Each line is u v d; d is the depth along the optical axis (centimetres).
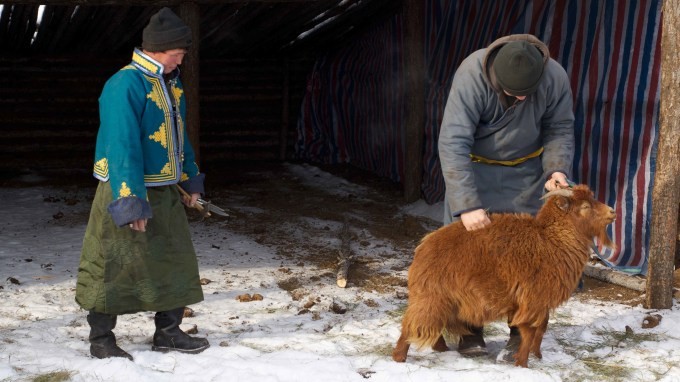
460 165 413
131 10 1009
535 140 441
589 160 696
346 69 1308
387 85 1160
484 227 404
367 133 1259
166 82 428
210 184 1160
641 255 641
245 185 1156
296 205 999
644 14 642
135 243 415
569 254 398
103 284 416
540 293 398
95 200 417
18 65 1298
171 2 889
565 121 440
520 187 447
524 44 398
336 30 1245
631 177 653
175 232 430
